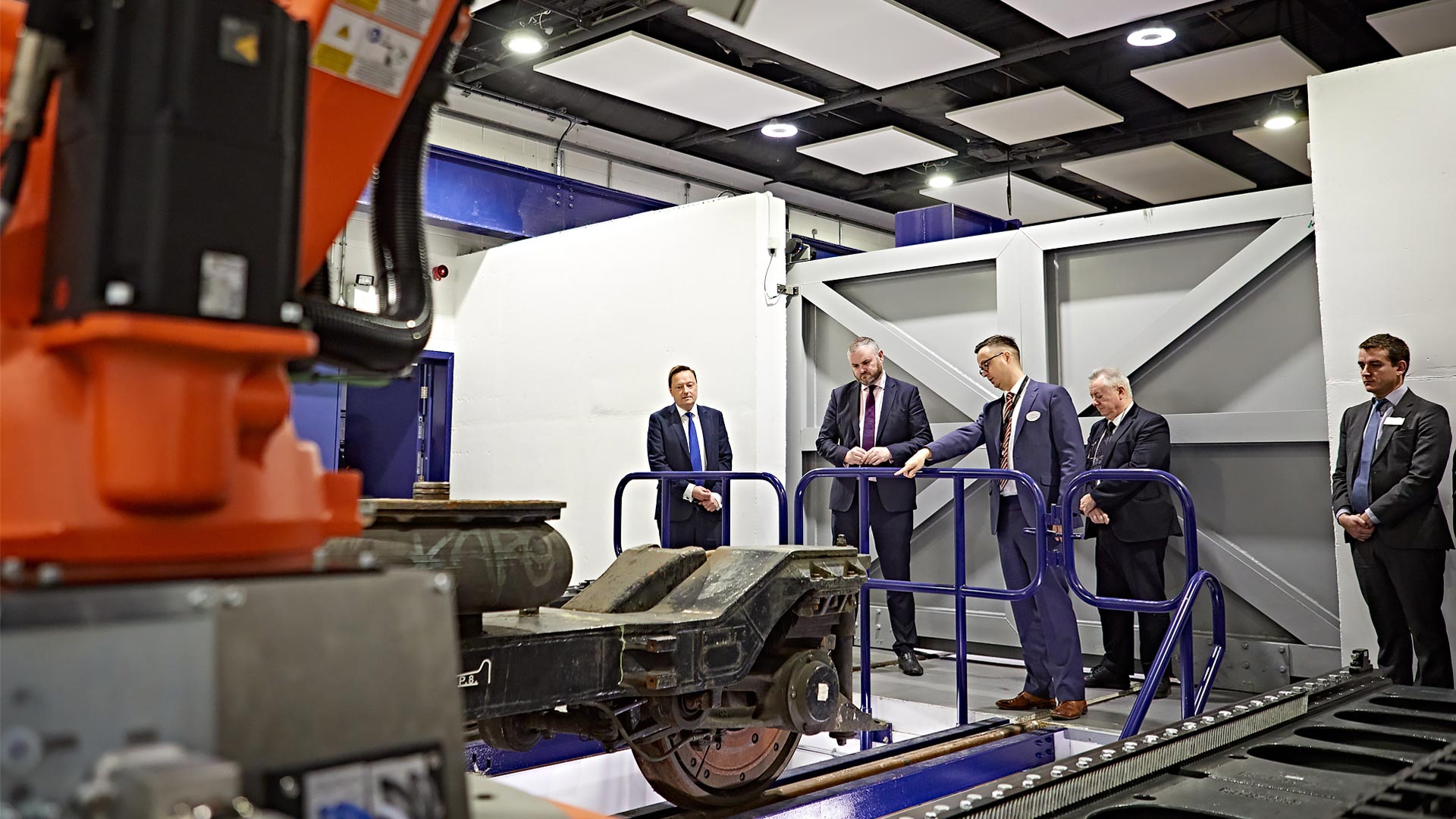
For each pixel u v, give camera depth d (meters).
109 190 0.68
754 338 7.10
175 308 0.68
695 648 2.48
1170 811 1.50
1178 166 9.80
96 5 0.70
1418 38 7.07
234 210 0.71
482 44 8.09
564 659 2.27
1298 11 7.18
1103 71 8.23
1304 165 9.85
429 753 0.73
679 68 7.78
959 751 3.97
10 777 0.56
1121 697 5.41
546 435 8.56
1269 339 5.80
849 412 6.32
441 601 0.78
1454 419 4.93
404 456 9.56
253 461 0.79
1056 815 1.49
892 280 7.25
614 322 8.05
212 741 0.63
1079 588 4.23
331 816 0.66
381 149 1.18
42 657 0.58
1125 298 6.29
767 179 11.21
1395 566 4.71
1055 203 11.36
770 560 2.76
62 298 0.70
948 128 9.34
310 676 0.68
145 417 0.69
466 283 9.39
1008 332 6.61
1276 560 5.68
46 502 0.69
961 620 4.45
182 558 0.74
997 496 5.02
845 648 3.04
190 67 0.70
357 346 1.12
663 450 6.53
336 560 0.79
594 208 9.45
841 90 8.73
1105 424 5.77
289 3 1.06
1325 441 5.53
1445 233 5.01
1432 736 1.92
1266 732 2.04
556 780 4.10
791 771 3.51
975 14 7.25
